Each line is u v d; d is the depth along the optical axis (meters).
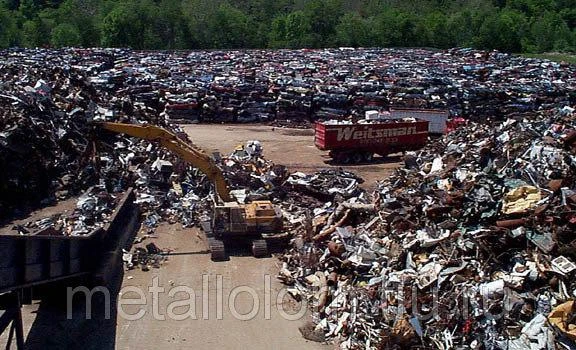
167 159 50.41
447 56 134.50
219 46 155.62
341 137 60.53
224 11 164.50
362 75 98.06
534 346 21.45
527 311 22.94
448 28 164.25
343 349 27.06
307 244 35.91
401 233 31.39
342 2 187.88
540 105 80.44
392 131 62.16
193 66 106.88
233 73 97.06
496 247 26.23
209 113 80.69
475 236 27.09
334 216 37.50
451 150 41.09
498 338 22.53
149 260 36.47
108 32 148.00
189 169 48.72
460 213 29.67
